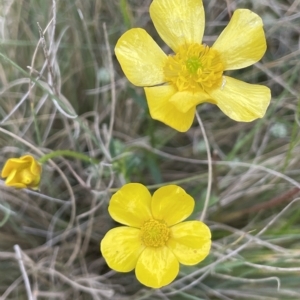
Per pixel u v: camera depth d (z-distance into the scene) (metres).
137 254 0.09
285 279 0.11
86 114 0.13
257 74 0.13
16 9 0.12
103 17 0.13
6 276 0.11
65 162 0.11
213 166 0.11
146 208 0.09
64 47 0.13
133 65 0.09
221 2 0.13
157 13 0.09
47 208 0.13
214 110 0.14
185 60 0.09
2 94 0.12
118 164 0.11
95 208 0.11
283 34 0.14
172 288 0.11
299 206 0.12
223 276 0.11
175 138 0.14
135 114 0.13
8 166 0.08
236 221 0.12
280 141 0.13
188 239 0.09
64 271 0.12
